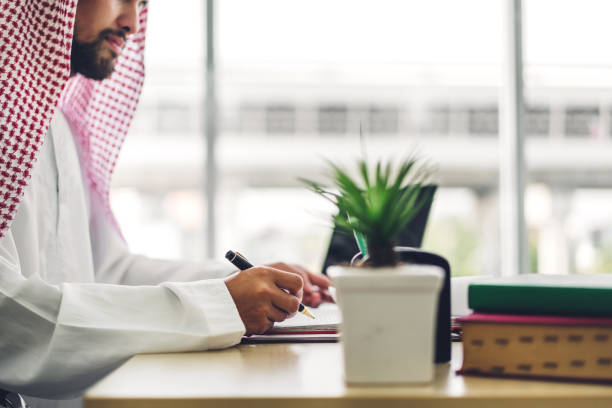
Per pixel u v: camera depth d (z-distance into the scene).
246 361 0.74
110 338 0.83
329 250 1.40
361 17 3.70
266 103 5.33
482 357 0.64
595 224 5.14
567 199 5.13
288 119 5.32
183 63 3.16
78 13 1.40
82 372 0.83
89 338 0.83
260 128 5.34
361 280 0.58
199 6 3.12
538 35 3.21
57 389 0.87
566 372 0.62
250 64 3.54
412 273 0.58
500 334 0.64
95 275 1.50
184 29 3.15
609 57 3.32
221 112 3.12
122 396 0.55
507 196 3.20
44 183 1.41
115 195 5.31
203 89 3.11
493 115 5.18
